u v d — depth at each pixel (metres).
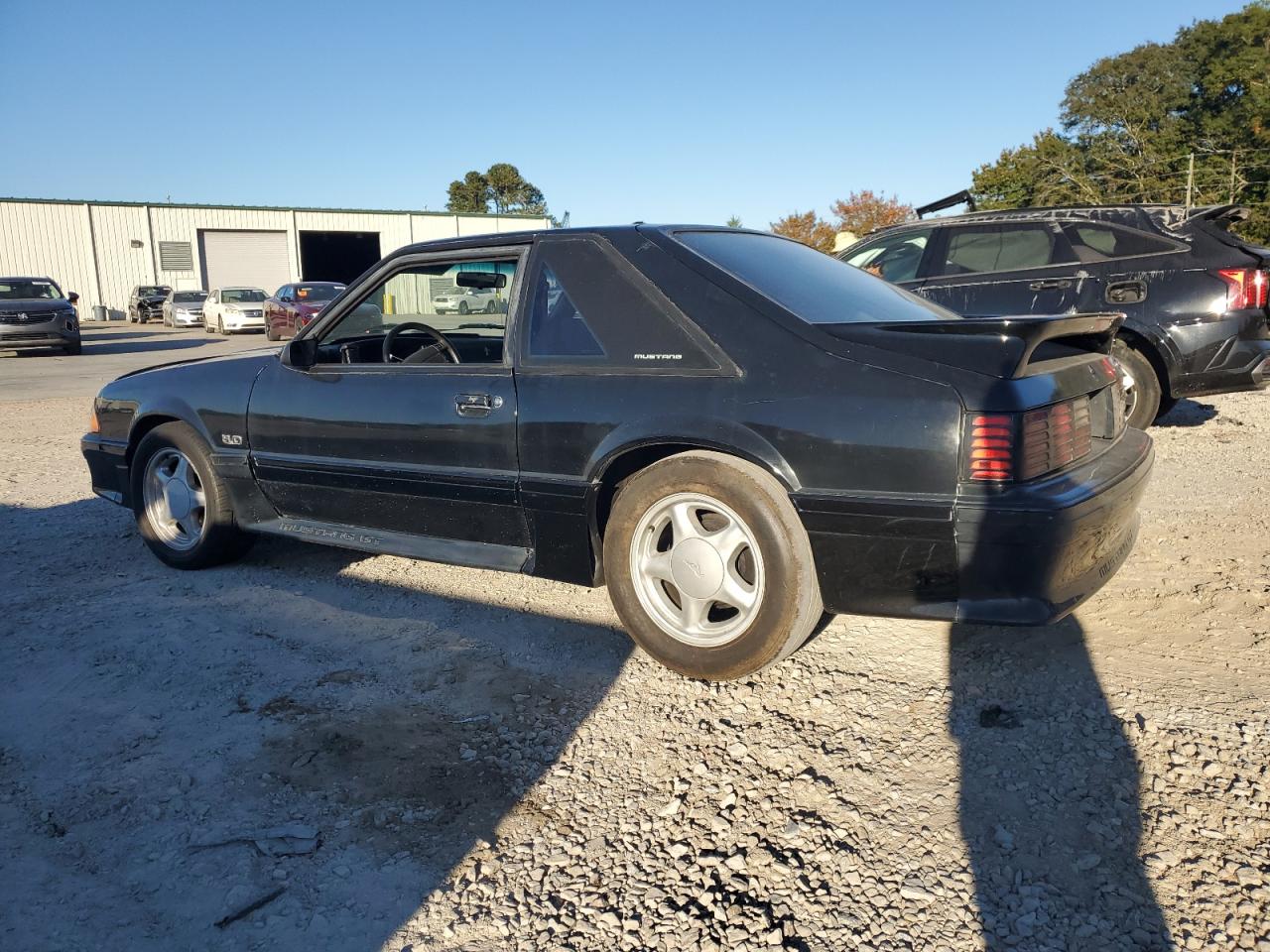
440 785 2.62
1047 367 2.88
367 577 4.40
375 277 3.99
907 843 2.30
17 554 4.93
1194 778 2.49
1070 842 2.27
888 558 2.78
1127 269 6.58
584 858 2.30
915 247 7.63
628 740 2.83
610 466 3.23
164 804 2.55
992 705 2.94
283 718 3.01
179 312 32.62
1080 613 3.64
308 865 2.29
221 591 4.26
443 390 3.62
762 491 2.91
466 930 2.07
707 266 3.20
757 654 3.00
